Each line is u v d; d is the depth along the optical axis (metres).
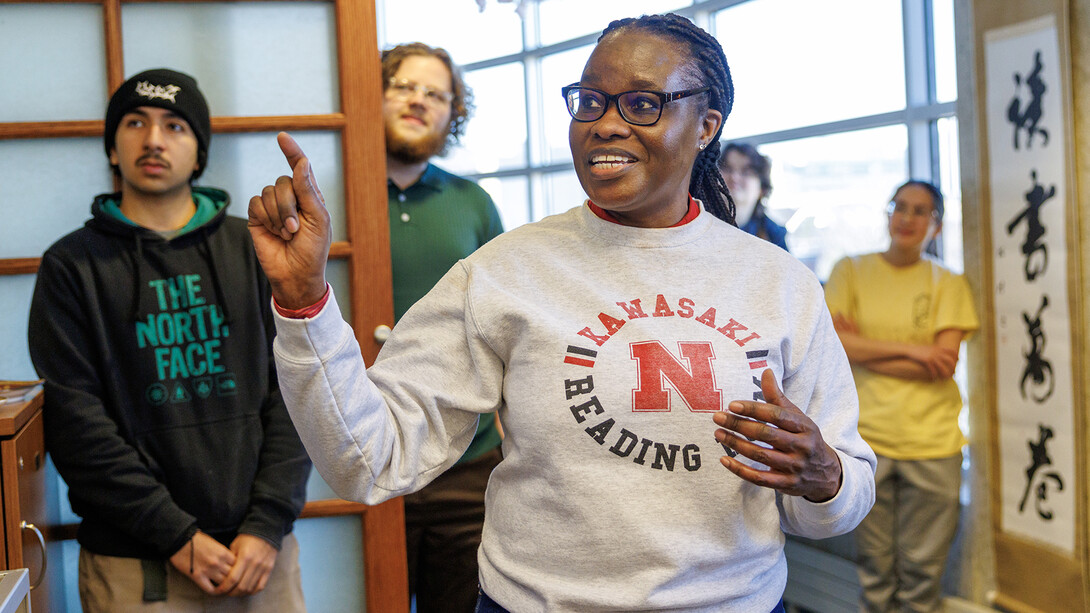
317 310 0.86
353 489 0.93
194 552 1.61
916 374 2.64
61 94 1.90
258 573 1.65
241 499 1.67
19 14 1.88
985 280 2.62
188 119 1.71
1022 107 2.43
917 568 2.68
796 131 3.48
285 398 0.89
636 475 0.91
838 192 3.35
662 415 0.92
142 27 1.93
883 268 2.78
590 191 0.98
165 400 1.64
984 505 2.71
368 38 2.00
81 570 1.67
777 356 0.97
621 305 0.96
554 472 0.92
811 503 0.94
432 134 2.25
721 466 0.92
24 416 1.44
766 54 3.62
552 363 0.93
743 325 0.97
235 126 1.95
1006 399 2.56
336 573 2.02
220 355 1.68
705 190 1.22
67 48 1.90
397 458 0.95
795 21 3.48
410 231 2.20
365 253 2.01
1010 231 2.50
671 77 0.97
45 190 1.89
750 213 3.12
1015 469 2.54
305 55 2.01
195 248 1.70
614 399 0.92
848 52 3.27
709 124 1.07
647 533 0.90
